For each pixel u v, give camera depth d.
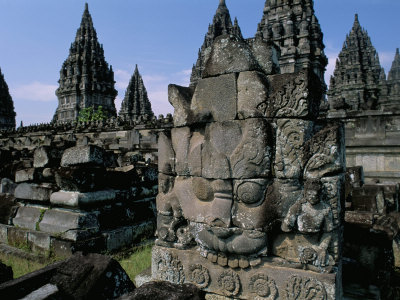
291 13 28.00
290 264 3.95
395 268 6.21
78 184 6.78
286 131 4.01
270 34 28.44
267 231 4.03
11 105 65.19
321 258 3.79
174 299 3.36
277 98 4.04
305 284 3.82
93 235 6.75
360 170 8.30
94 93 54.09
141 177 8.58
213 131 4.41
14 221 7.60
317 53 27.58
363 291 4.50
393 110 13.23
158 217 5.01
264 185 4.05
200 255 4.54
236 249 4.17
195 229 4.54
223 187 4.23
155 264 4.92
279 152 4.04
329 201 3.79
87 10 56.75
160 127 21.78
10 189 9.06
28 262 6.34
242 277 4.24
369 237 5.05
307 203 3.82
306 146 3.90
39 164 7.95
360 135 13.97
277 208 4.02
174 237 4.80
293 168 3.97
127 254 6.93
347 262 4.94
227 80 4.38
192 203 4.59
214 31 48.12
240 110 4.26
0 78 64.19
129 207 7.93
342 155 3.93
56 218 6.93
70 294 3.90
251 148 4.08
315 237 3.85
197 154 4.50
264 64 4.42
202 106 4.60
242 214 4.14
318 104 4.21
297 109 3.93
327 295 3.69
